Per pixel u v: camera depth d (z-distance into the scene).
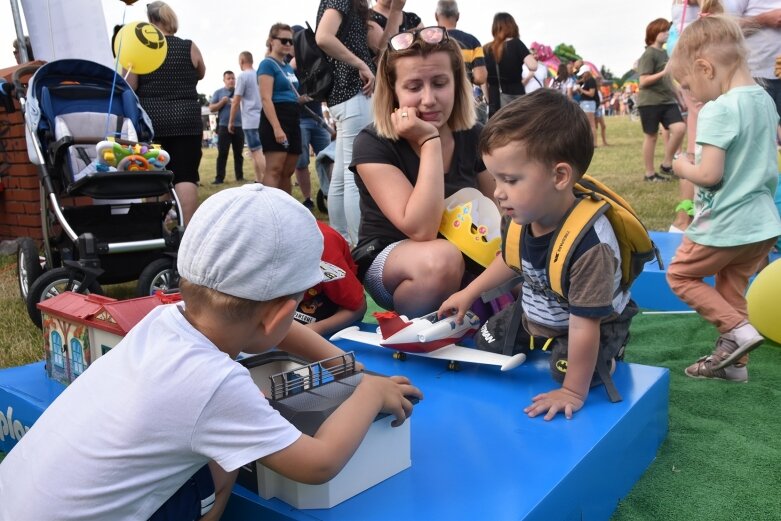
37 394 1.94
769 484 1.73
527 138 1.65
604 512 1.64
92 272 3.29
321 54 4.02
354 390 1.45
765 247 2.44
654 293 3.33
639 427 1.82
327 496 1.35
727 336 2.40
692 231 2.46
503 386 1.96
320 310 2.52
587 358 1.74
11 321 3.46
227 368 1.18
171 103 4.72
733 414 2.15
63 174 3.68
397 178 2.49
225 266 1.17
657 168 10.08
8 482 1.25
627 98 38.66
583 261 1.70
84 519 1.17
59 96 3.84
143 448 1.16
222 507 1.37
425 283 2.37
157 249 3.67
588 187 1.82
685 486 1.75
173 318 1.27
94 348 1.86
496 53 7.38
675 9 4.15
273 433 1.19
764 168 2.35
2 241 5.77
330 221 4.49
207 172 14.14
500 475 1.46
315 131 7.08
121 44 4.23
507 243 1.93
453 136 2.62
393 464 1.47
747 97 2.38
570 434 1.63
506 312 2.17
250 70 8.27
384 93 2.50
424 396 1.90
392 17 4.12
